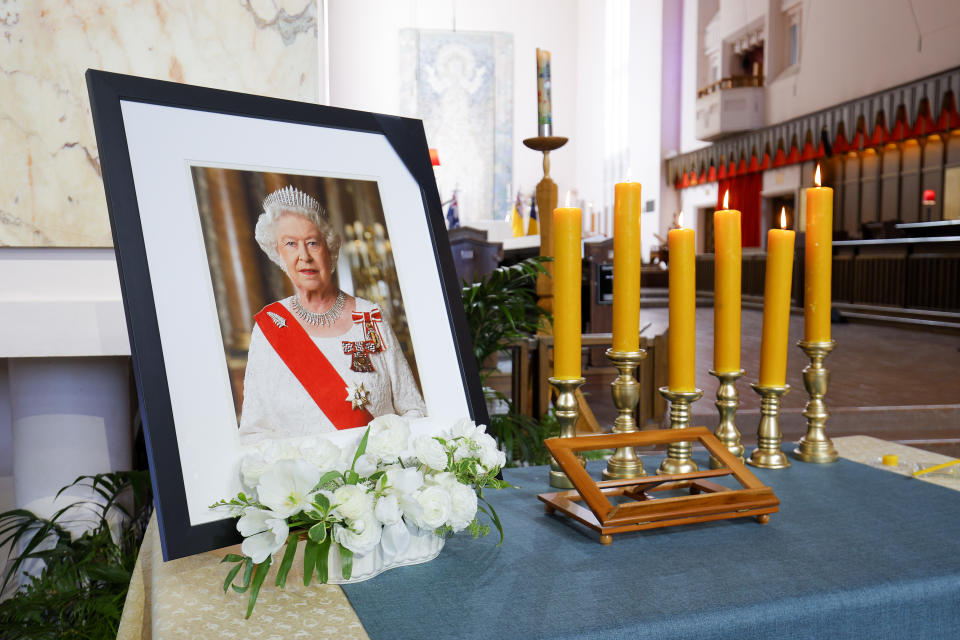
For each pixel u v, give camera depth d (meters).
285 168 0.93
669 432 1.08
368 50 15.90
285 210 0.92
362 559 0.77
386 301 0.98
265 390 0.84
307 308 0.91
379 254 0.99
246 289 0.86
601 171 17.45
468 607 0.71
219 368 0.82
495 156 16.62
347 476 0.77
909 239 8.30
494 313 2.20
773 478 1.18
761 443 1.25
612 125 16.89
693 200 14.68
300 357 0.88
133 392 2.36
